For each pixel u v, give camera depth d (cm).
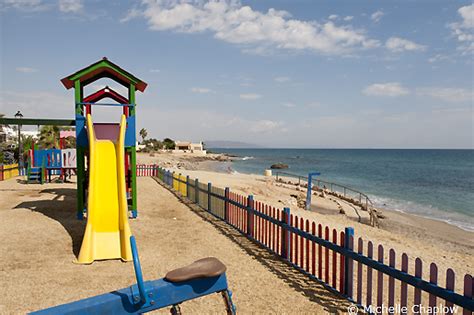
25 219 1099
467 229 1912
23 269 675
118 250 770
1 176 2319
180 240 905
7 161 3606
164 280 288
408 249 1061
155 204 1452
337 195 2762
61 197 1583
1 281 611
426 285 414
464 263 954
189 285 291
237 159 14238
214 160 12562
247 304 532
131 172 1177
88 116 941
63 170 2309
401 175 6284
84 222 1073
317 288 603
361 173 6706
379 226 1842
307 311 513
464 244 1523
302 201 2220
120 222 809
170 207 1395
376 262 495
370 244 511
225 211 1125
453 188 4284
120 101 1458
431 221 2133
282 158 15625
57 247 825
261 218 874
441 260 968
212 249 827
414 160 13550
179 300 287
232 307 313
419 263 430
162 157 8594
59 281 619
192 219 1173
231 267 701
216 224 1099
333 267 588
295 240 705
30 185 2061
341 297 566
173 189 1952
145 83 1161
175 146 14075
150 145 12850
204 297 550
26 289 579
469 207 2848
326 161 12488
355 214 2012
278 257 769
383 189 4072
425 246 1136
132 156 1179
